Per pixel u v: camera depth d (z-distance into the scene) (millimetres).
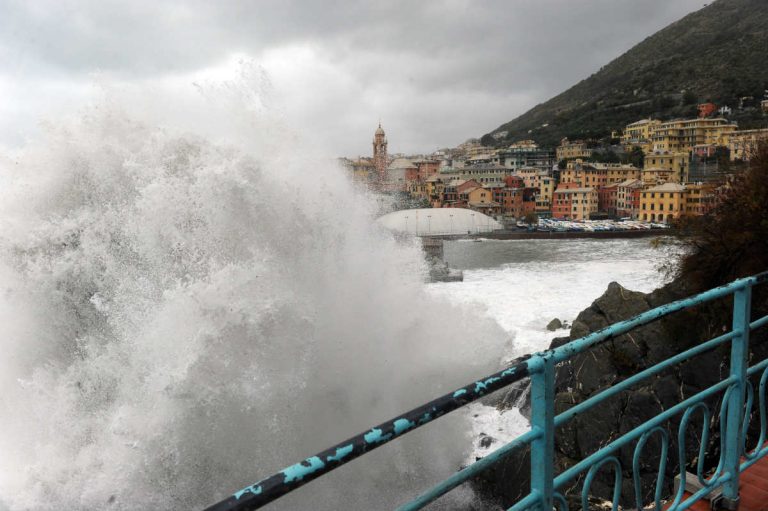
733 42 191250
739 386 2588
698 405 2471
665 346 12945
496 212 130500
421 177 158125
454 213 111000
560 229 103562
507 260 69750
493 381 1573
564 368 14547
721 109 152125
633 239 90062
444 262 54562
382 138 131250
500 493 8227
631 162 141500
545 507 1755
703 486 2598
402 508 1459
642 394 12320
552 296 42000
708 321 12453
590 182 129500
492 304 39250
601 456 2076
